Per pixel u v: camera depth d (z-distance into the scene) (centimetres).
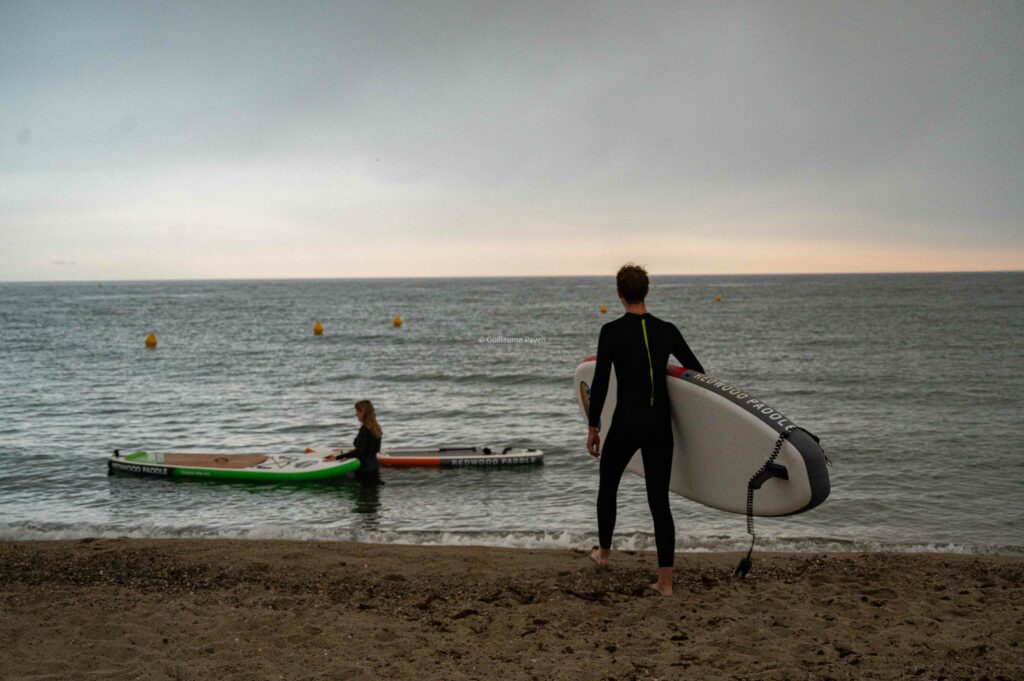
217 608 470
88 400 2050
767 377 2447
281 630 424
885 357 3059
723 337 4150
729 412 464
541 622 430
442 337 4638
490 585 505
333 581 528
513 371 2806
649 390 458
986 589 499
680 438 498
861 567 562
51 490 1077
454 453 1262
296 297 13312
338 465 1138
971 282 18475
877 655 373
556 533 830
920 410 1777
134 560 589
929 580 525
